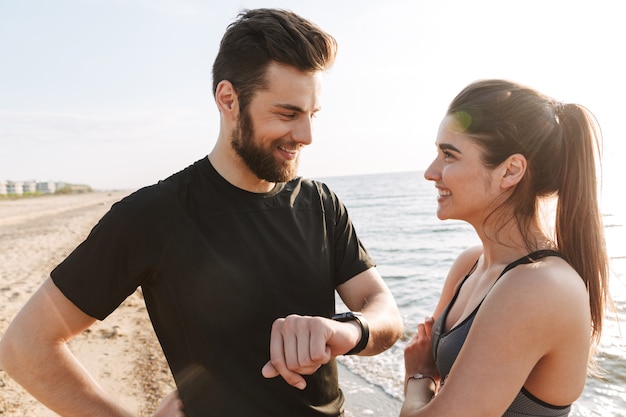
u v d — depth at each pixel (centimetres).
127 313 708
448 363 162
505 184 155
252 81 155
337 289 193
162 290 159
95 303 151
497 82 161
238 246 162
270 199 171
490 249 164
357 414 446
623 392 469
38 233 1934
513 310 136
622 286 892
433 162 171
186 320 158
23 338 146
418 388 175
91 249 151
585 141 154
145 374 484
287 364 127
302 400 161
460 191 160
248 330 159
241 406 155
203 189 164
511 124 152
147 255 155
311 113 163
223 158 166
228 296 158
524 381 137
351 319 149
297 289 169
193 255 157
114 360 521
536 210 158
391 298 183
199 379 158
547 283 136
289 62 153
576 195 154
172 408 161
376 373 541
